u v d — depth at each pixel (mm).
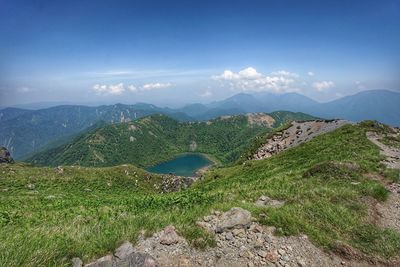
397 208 17484
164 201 20109
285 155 52406
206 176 63938
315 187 20406
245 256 10688
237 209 13125
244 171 53656
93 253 9617
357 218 14734
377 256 11695
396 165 28188
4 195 48406
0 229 12977
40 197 39531
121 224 12078
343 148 41188
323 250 11773
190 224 12352
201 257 10312
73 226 12023
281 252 11117
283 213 13945
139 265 8711
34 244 9422
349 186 20016
